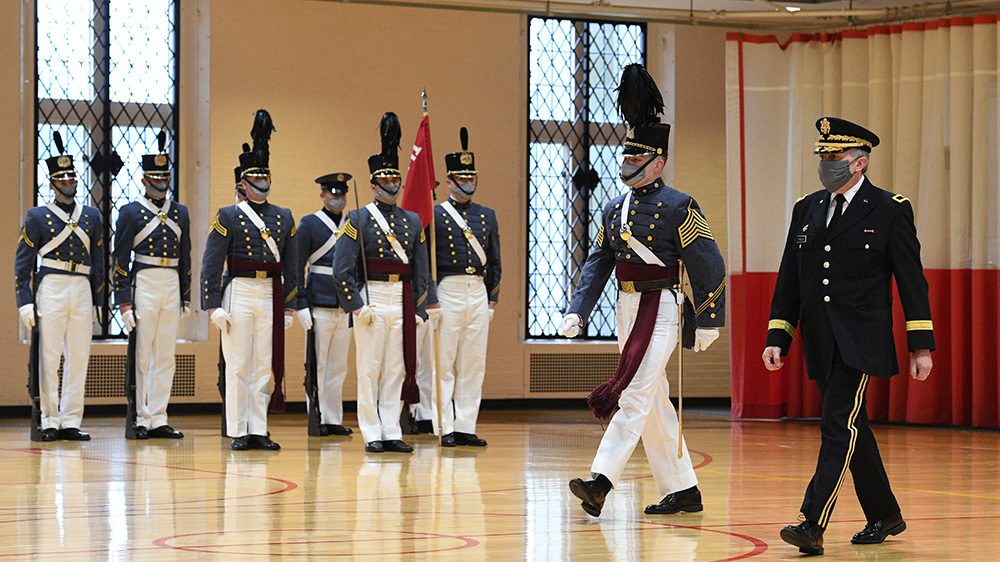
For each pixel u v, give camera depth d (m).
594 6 12.64
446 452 9.40
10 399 12.52
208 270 9.62
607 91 14.70
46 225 10.13
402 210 9.53
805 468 8.39
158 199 10.44
